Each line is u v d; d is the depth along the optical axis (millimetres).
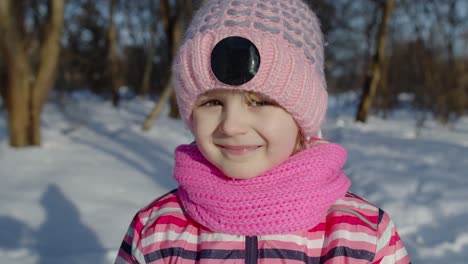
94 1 14555
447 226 3535
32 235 3311
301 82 1132
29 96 6723
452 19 12625
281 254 1183
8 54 6473
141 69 21797
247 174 1166
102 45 17203
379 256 1213
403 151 7160
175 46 11414
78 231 3408
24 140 6719
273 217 1154
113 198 4293
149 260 1282
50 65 6777
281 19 1153
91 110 13320
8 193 4316
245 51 1067
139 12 20938
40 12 7590
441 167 5660
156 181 5066
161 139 8375
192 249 1262
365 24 16297
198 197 1221
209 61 1115
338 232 1206
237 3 1156
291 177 1187
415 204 4016
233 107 1123
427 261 2959
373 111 16391
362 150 7277
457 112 13539
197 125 1187
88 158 6164
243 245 1205
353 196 1345
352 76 18156
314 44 1215
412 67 16359
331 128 9430
